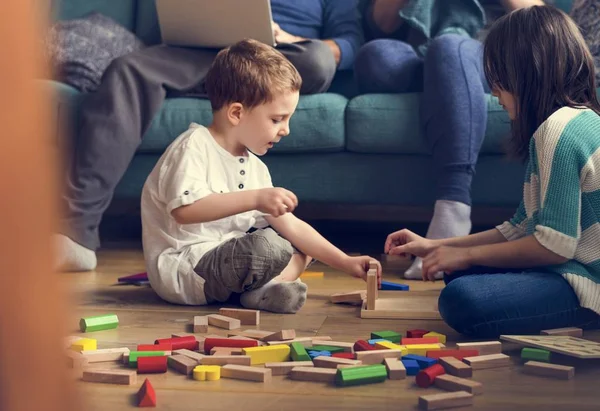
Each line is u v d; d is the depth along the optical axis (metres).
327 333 1.27
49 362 0.19
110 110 1.96
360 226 2.61
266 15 2.03
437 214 1.85
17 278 0.18
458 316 1.20
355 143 2.05
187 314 1.42
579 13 2.09
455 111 1.87
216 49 2.17
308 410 0.86
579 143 1.18
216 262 1.45
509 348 1.15
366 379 0.96
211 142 1.52
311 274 1.84
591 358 1.06
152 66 2.04
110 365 1.05
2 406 0.18
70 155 1.95
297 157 2.12
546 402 0.89
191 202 1.42
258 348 1.06
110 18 2.49
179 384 0.96
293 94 1.50
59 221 0.20
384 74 2.10
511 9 2.21
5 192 0.18
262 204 1.40
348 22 2.46
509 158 1.38
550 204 1.18
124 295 1.60
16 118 0.18
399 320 1.37
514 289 1.19
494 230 1.47
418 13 2.24
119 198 2.19
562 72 1.27
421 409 0.86
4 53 0.18
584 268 1.22
